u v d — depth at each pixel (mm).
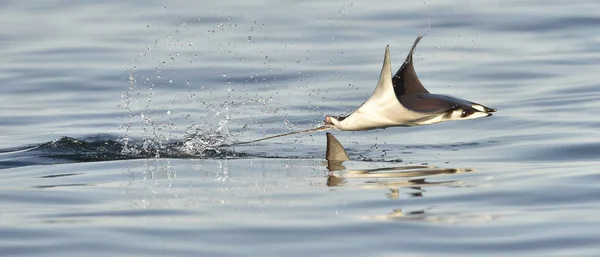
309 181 30109
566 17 60625
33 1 73125
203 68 51875
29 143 38781
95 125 42219
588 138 35969
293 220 25078
